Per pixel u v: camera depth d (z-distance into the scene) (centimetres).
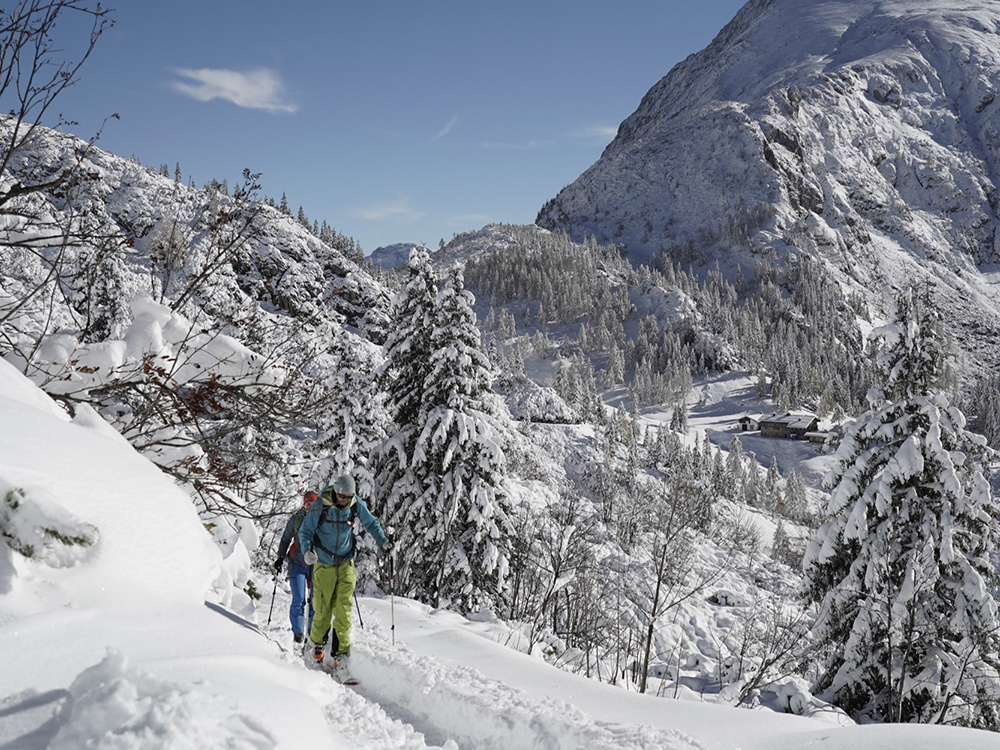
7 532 374
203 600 473
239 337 803
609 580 1264
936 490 1320
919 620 1286
